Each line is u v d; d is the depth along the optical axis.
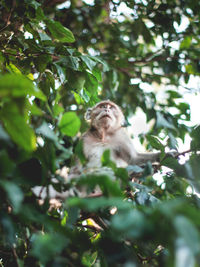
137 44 8.32
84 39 8.01
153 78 7.49
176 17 7.78
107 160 3.33
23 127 2.66
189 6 7.75
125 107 7.92
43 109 4.93
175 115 6.73
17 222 3.30
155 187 5.12
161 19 7.69
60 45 5.39
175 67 6.95
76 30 8.04
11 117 2.63
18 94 2.61
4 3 5.65
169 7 7.79
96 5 8.07
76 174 5.08
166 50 7.07
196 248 1.89
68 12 7.96
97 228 5.08
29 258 4.00
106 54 7.97
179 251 1.88
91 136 7.27
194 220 2.04
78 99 6.23
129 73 7.61
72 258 3.07
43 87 5.46
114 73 7.17
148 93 7.10
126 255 3.06
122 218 2.18
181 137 5.91
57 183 3.28
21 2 5.54
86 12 8.05
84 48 8.01
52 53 5.27
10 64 5.42
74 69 5.07
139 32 8.03
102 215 4.25
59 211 4.63
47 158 3.29
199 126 4.84
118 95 7.70
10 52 5.68
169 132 5.21
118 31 8.27
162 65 7.19
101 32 8.25
